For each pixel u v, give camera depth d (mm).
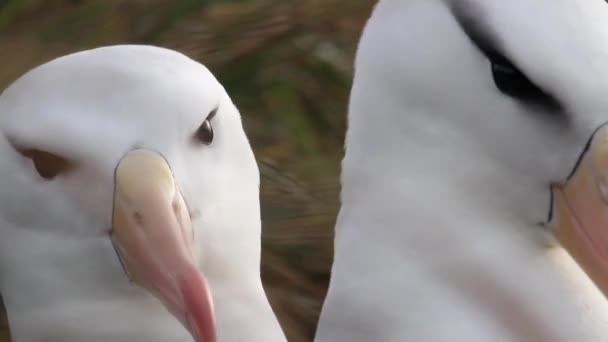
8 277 6168
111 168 5871
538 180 6121
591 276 6043
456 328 6215
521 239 6219
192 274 5715
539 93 6004
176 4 9695
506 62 6039
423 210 6219
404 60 6203
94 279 6043
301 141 9578
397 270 6262
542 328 6219
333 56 10023
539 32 5902
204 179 6062
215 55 9703
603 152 5910
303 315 8922
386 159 6270
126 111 5902
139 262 5809
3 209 6066
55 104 5910
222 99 6246
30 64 9117
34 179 5992
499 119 6098
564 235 6090
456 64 6125
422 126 6211
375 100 6277
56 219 5988
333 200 9219
